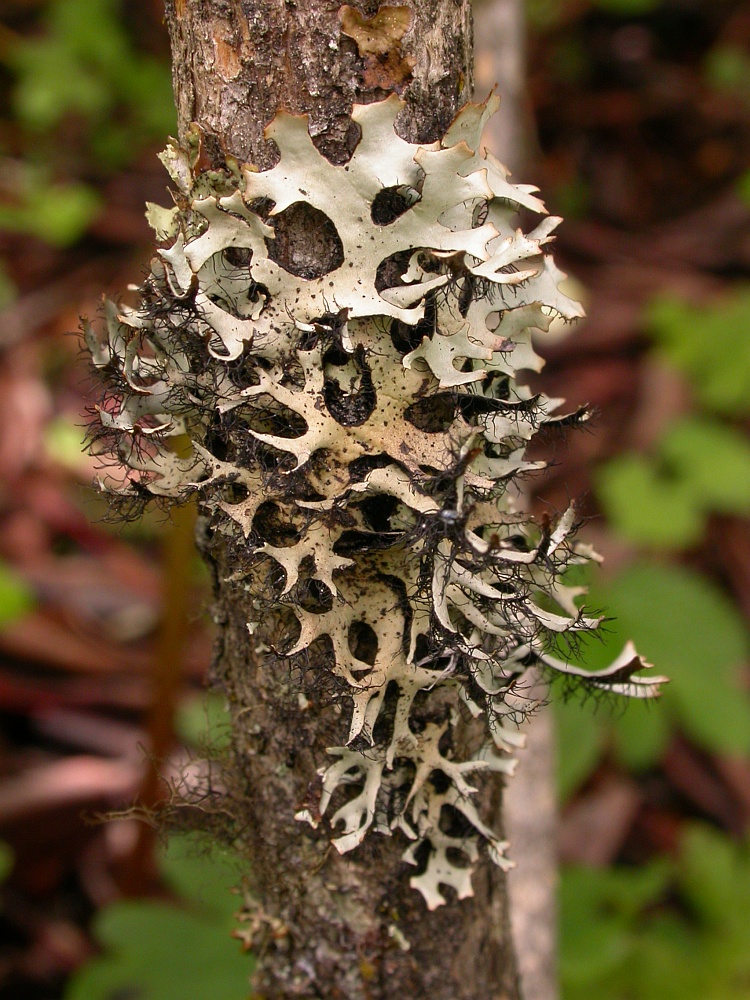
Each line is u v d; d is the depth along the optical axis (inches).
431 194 4.5
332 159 4.7
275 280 4.6
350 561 4.7
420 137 4.7
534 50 25.0
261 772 5.4
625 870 12.0
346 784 5.2
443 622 4.6
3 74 22.9
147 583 14.0
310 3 4.5
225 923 8.5
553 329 13.8
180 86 4.9
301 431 4.8
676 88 24.6
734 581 15.1
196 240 4.5
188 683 12.4
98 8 22.1
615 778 12.7
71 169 21.2
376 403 4.8
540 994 7.6
